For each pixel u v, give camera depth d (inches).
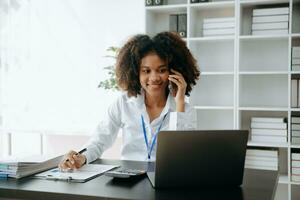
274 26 129.6
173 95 79.7
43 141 169.6
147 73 75.6
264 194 50.1
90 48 164.9
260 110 139.8
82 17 165.3
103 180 56.7
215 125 149.6
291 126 127.7
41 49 169.9
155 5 141.5
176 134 50.1
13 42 171.3
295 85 129.3
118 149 155.6
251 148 135.3
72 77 167.5
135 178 57.4
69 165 65.3
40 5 169.2
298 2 132.8
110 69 151.6
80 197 48.7
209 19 137.9
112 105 83.4
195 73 82.2
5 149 169.8
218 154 52.1
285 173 139.9
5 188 52.4
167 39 77.7
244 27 142.2
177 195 48.9
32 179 57.6
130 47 79.2
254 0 129.7
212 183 53.0
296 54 127.5
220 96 148.0
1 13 170.9
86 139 164.4
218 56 147.6
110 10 161.8
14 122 172.4
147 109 81.1
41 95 171.0
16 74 171.6
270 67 140.9
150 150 77.7
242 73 131.3
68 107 168.6
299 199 135.9
